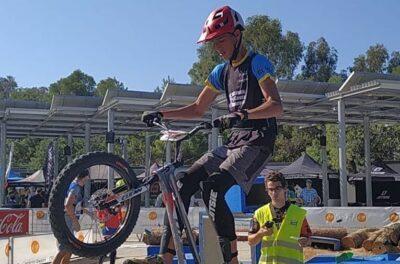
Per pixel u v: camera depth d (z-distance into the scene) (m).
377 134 41.59
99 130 28.97
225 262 3.97
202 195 4.04
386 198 32.47
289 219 5.13
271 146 4.20
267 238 5.17
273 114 3.90
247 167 4.05
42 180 31.98
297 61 50.25
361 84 19.14
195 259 3.82
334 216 16.09
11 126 26.81
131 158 47.59
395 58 64.31
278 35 49.16
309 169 26.38
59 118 24.48
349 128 41.09
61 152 47.12
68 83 77.00
